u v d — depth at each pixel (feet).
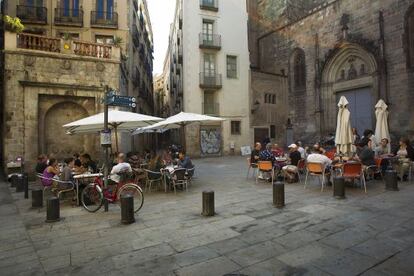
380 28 76.84
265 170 35.40
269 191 30.53
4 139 46.19
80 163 35.37
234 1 96.78
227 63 94.68
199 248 15.74
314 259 13.93
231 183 36.96
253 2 122.21
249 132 96.12
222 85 93.04
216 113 91.71
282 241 16.26
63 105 50.31
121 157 27.76
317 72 94.43
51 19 70.08
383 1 76.69
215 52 92.89
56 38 49.39
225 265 13.66
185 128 87.51
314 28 96.02
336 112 91.45
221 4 94.79
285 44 107.14
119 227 19.86
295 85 103.60
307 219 19.98
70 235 18.63
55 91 48.49
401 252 14.32
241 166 59.36
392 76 75.15
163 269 13.47
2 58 55.93
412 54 71.67
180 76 102.78
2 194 34.37
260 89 99.60
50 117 49.47
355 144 41.50
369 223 18.62
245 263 13.79
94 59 51.06
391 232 16.94
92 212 24.14
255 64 120.47
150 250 15.72
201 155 88.48
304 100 99.66
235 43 95.96
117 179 25.90
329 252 14.64
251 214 21.80
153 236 17.85
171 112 150.82
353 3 84.12
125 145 58.44
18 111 46.26
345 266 13.12
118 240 17.38
